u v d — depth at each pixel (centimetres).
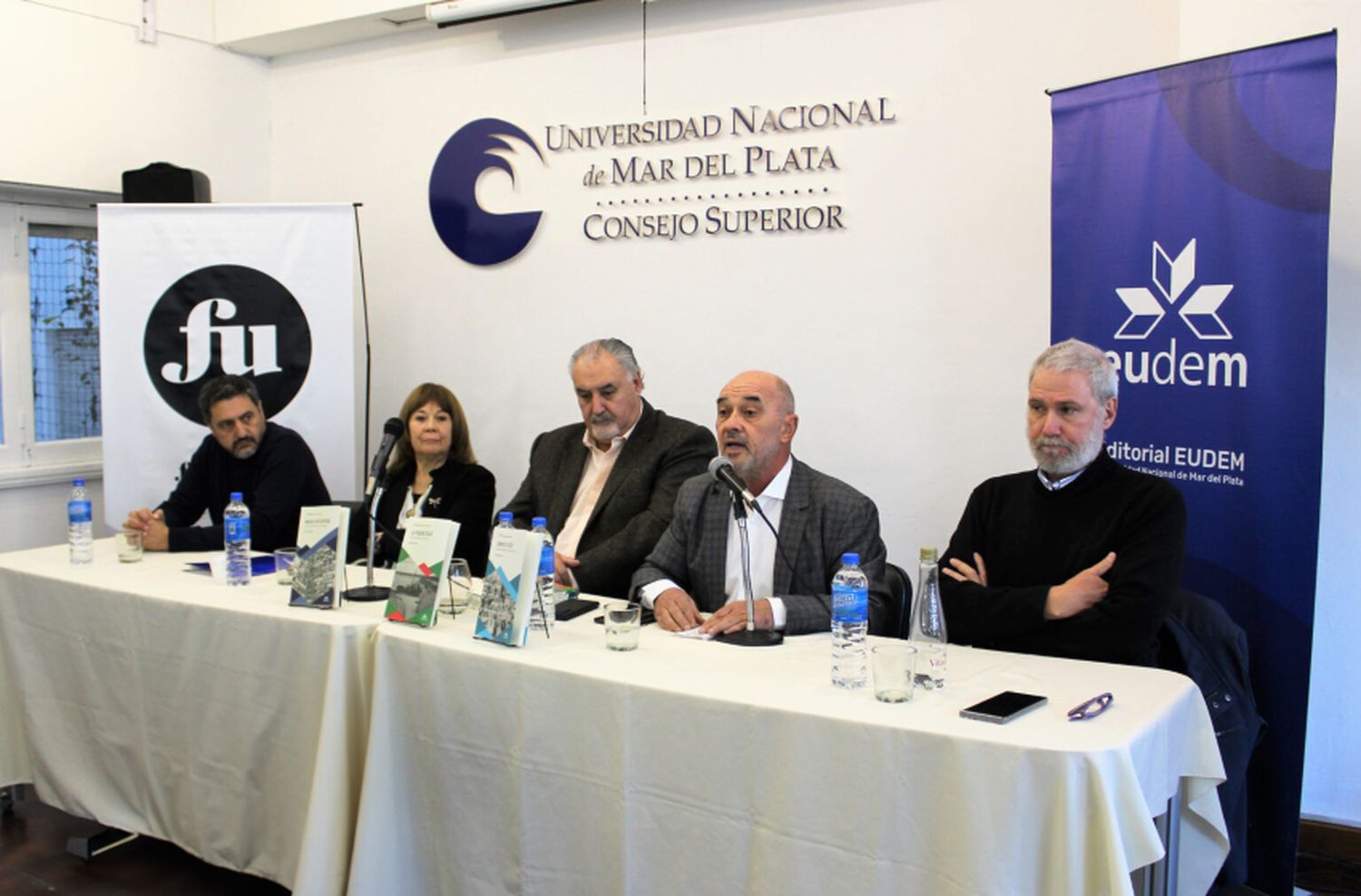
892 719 191
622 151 438
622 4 433
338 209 427
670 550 289
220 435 384
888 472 394
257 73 526
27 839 323
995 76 366
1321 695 307
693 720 207
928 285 382
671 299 432
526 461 473
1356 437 298
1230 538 281
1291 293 268
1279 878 272
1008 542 265
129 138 475
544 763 225
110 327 427
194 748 281
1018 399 370
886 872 190
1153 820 197
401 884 246
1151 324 296
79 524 323
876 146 387
